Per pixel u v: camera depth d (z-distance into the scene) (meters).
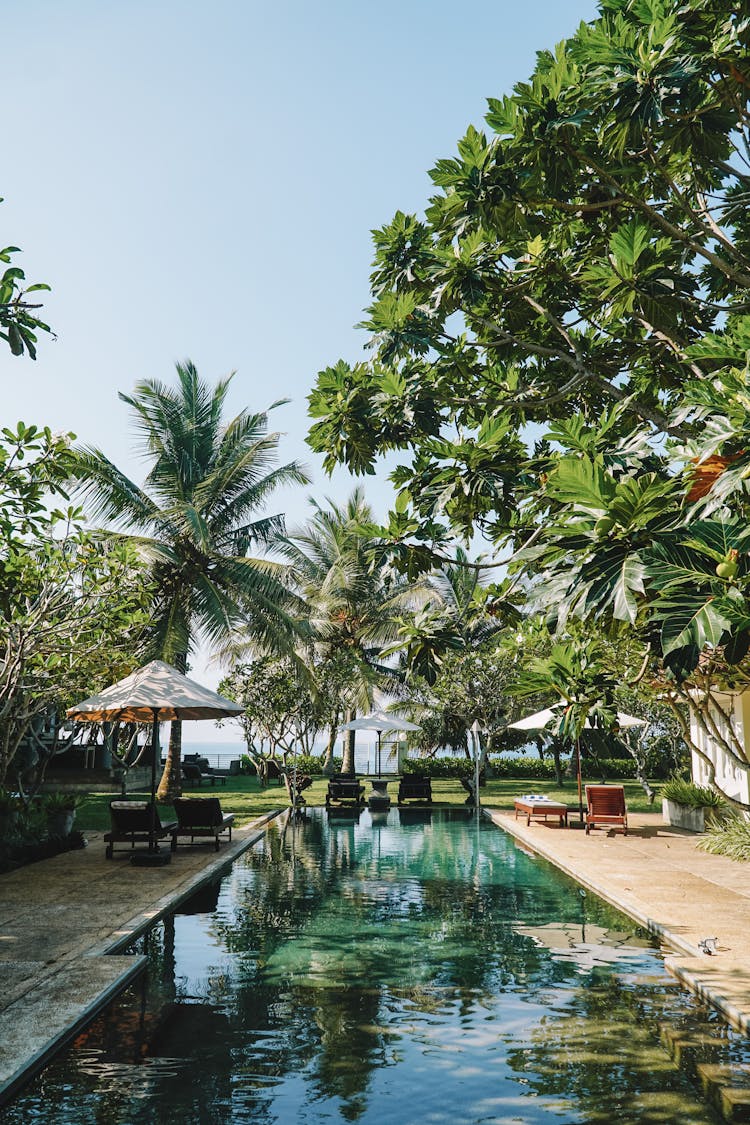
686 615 3.09
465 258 6.57
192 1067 4.99
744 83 5.60
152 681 13.93
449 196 6.57
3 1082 4.49
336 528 35.31
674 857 13.44
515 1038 5.48
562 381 8.18
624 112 5.38
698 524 3.33
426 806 25.03
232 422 26.39
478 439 6.21
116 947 7.61
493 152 6.15
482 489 6.14
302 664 24.67
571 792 29.94
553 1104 4.48
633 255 6.10
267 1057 5.15
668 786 19.05
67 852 13.79
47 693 12.11
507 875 12.55
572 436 5.01
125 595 11.92
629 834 16.62
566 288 7.98
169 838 15.88
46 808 14.08
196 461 26.14
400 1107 4.44
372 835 17.97
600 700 5.07
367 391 7.06
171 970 7.14
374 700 36.06
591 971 7.11
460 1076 4.85
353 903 10.31
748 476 3.34
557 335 8.19
